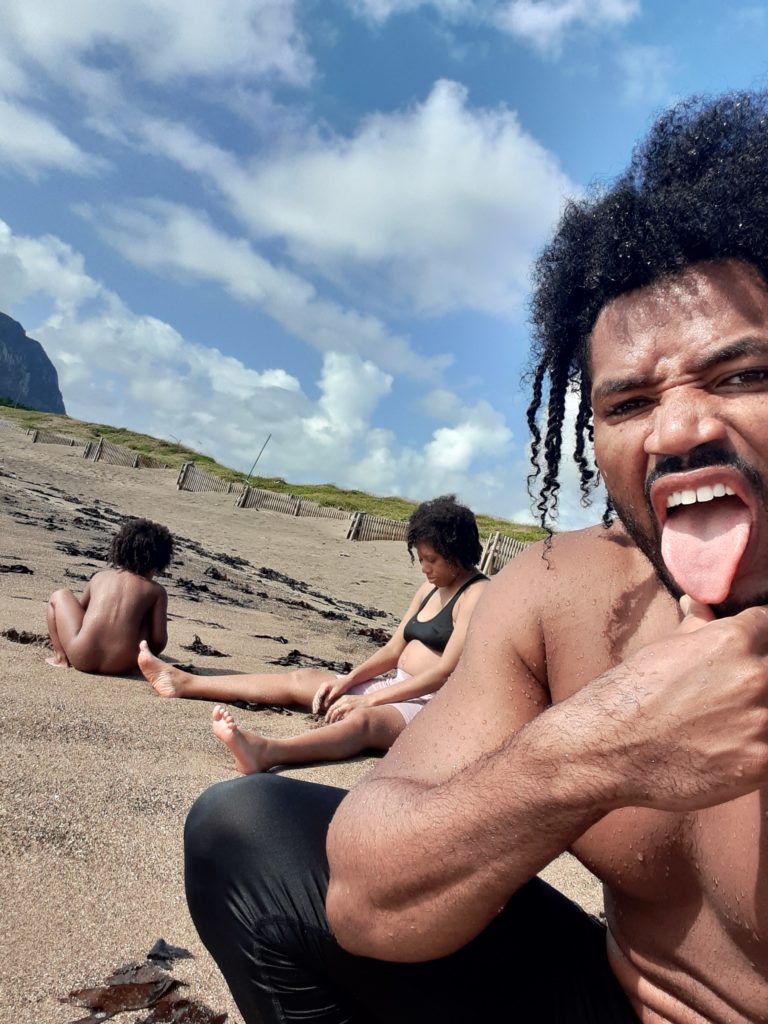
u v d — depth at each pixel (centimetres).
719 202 60
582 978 73
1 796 147
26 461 1427
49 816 143
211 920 79
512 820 57
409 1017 72
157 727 212
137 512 1087
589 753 55
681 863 63
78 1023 94
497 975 72
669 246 61
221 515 1217
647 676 54
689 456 58
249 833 77
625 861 65
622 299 64
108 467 1602
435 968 70
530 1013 73
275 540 1071
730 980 63
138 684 264
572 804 56
